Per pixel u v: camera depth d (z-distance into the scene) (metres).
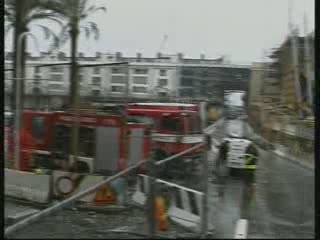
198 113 20.25
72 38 18.06
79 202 10.49
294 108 35.12
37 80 13.73
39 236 6.84
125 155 15.25
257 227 9.65
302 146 24.42
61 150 14.27
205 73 60.28
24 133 13.03
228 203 12.27
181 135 19.31
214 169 18.72
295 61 37.22
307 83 34.59
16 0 16.48
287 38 41.69
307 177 17.91
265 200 12.82
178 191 8.90
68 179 11.40
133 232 8.35
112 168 15.08
